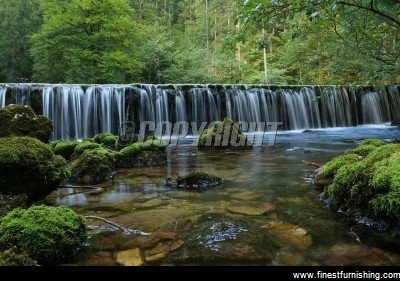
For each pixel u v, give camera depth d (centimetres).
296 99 1644
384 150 339
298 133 1454
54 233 254
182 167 637
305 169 580
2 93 1178
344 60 689
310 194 406
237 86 1558
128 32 2564
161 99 1439
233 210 352
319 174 450
